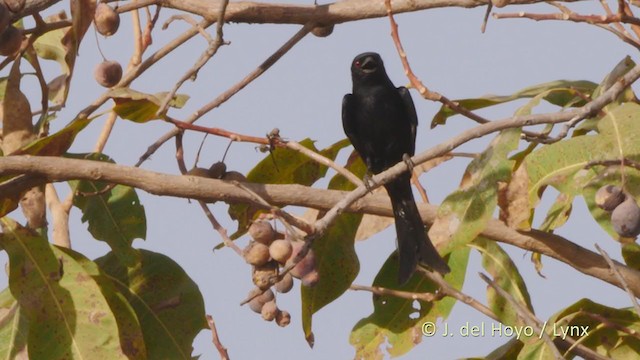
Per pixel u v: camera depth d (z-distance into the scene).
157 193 9.65
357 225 11.26
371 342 11.63
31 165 9.46
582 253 10.48
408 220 10.70
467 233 9.80
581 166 10.46
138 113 10.01
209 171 10.02
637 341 10.63
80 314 9.67
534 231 10.50
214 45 9.59
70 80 10.22
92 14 10.07
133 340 10.16
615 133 9.95
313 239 8.70
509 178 9.81
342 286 11.27
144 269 10.91
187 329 10.73
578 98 11.93
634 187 9.70
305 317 11.26
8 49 9.97
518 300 10.87
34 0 10.12
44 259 9.89
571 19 8.92
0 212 9.77
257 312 9.77
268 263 9.12
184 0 11.33
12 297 10.83
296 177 11.53
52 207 11.33
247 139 9.95
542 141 8.99
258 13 11.22
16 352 10.25
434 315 11.52
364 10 11.28
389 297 11.67
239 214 10.89
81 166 9.54
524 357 10.55
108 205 11.00
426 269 10.97
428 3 11.12
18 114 9.98
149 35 11.32
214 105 10.28
